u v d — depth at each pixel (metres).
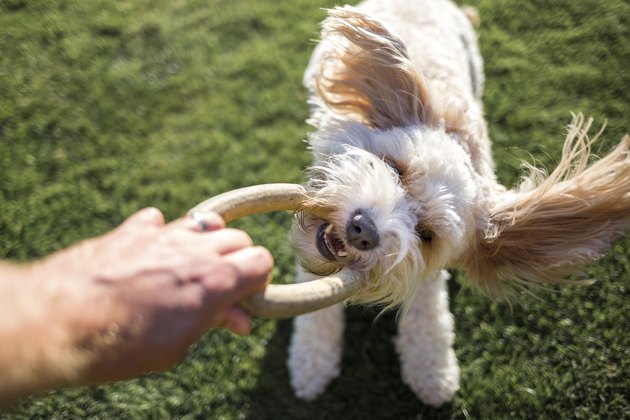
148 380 0.66
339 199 0.49
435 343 0.66
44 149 0.82
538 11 1.01
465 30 0.86
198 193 0.80
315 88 0.63
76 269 0.25
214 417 0.65
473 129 0.59
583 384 0.68
